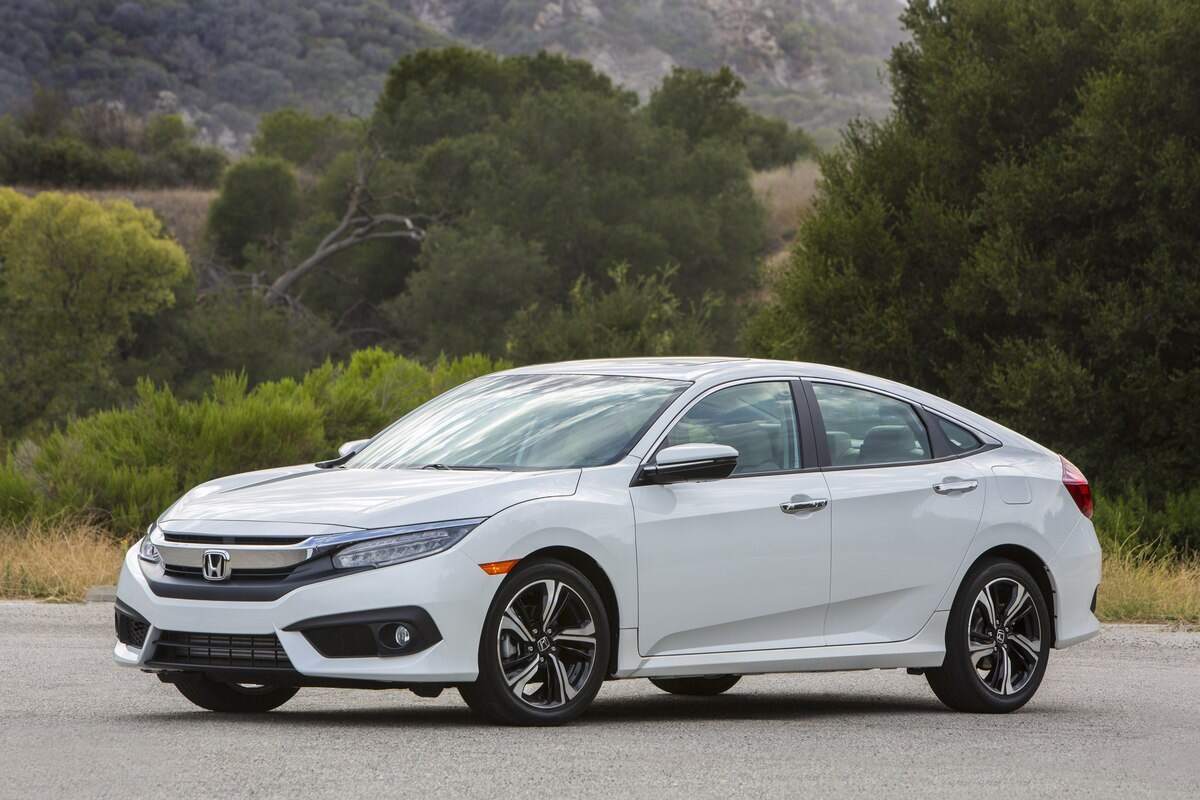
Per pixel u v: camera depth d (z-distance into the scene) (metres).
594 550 13.01
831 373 15.33
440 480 13.13
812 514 14.34
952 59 41.47
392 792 9.91
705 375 14.55
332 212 103.69
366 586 12.12
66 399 69.06
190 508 13.18
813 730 13.49
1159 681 17.92
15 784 10.03
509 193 94.56
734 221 96.69
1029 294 37.12
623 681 18.03
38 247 76.62
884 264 39.81
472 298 89.38
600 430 13.95
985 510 15.48
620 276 58.59
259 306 86.12
